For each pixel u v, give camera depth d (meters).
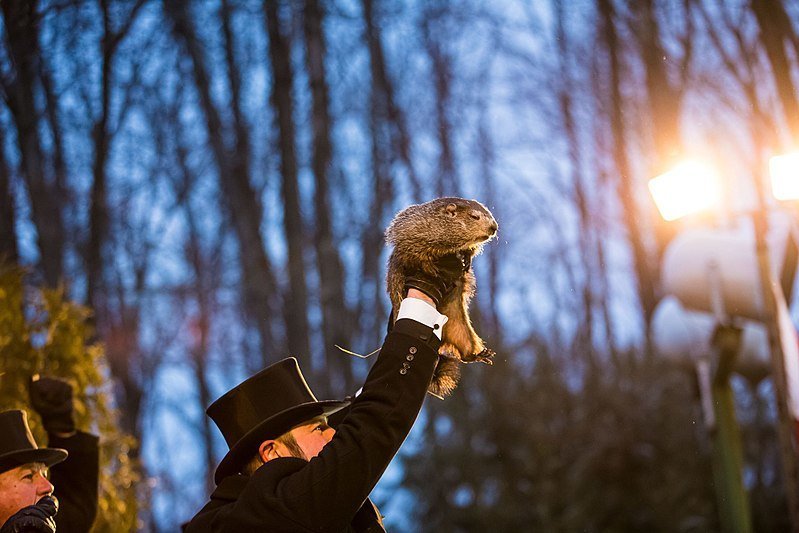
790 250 9.88
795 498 9.34
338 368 15.29
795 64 10.59
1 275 5.70
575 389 14.95
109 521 5.64
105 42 12.35
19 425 4.22
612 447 14.38
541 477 14.18
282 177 15.23
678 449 14.47
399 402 3.35
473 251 3.62
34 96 11.53
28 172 11.14
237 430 3.74
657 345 12.64
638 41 17.36
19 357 5.53
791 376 9.50
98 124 12.98
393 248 3.60
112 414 6.05
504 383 14.62
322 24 16.28
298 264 15.05
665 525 14.06
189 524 3.60
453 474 14.29
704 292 11.52
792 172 9.25
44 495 4.19
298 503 3.30
